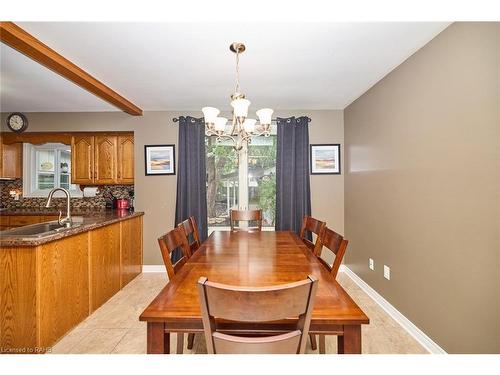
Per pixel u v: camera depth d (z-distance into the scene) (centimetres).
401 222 219
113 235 278
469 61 150
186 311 100
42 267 179
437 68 177
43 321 179
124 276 302
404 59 214
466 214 153
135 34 177
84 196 385
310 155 355
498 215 134
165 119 354
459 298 158
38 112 357
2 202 389
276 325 101
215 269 145
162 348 100
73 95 298
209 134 204
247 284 124
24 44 175
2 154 368
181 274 137
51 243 188
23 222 331
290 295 77
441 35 173
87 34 176
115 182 364
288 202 339
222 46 194
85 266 228
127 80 254
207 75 244
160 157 353
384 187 246
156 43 188
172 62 218
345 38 184
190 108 347
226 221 365
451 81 164
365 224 287
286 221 339
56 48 194
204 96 302
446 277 169
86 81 238
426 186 188
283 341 81
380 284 254
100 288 252
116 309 247
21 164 390
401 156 219
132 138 365
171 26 168
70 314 207
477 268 146
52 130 357
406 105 212
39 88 277
